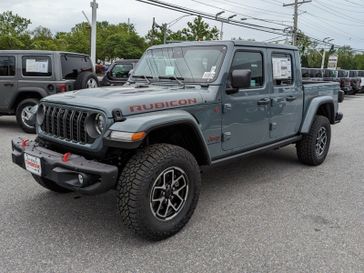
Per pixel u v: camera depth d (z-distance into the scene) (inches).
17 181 199.2
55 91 334.3
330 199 184.4
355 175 225.8
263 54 187.9
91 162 129.8
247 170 231.6
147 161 129.8
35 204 169.6
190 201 145.6
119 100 132.2
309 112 227.5
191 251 131.9
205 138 158.4
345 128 413.7
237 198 183.2
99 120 130.6
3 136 321.4
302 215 163.9
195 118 152.2
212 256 128.7
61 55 343.9
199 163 161.9
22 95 341.4
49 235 141.4
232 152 175.6
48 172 134.4
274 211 167.8
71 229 146.5
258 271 120.3
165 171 134.6
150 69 188.1
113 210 164.9
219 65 165.6
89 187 125.3
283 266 123.2
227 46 169.5
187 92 152.7
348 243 138.9
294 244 137.6
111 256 127.7
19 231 143.9
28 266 120.5
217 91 161.0
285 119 208.8
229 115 167.9
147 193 129.5
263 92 187.6
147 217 130.7
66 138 142.0
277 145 206.7
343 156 275.9
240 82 155.3
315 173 228.1
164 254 129.6
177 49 184.5
